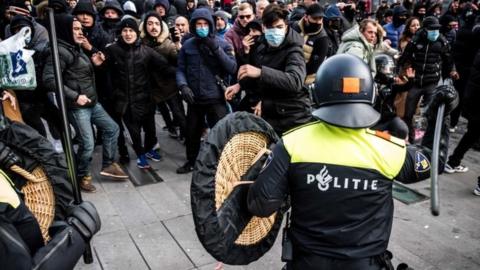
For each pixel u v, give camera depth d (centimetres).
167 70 446
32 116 411
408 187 412
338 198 154
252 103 350
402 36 587
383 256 162
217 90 416
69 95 368
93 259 301
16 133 197
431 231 336
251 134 193
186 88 414
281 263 296
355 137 156
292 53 298
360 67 156
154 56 438
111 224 347
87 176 404
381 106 274
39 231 152
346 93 152
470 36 530
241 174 191
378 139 159
